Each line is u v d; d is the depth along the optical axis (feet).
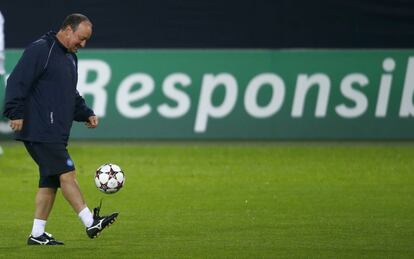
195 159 205.87
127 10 243.60
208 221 132.77
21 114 107.76
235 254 107.86
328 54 233.55
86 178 179.63
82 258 105.29
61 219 134.92
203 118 235.40
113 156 210.38
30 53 108.06
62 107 109.50
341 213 139.85
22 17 242.37
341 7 244.22
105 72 234.38
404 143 232.73
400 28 243.40
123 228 127.24
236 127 235.40
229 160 204.13
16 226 128.98
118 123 234.99
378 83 233.55
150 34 244.63
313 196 156.87
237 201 151.53
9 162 201.98
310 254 107.86
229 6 244.42
